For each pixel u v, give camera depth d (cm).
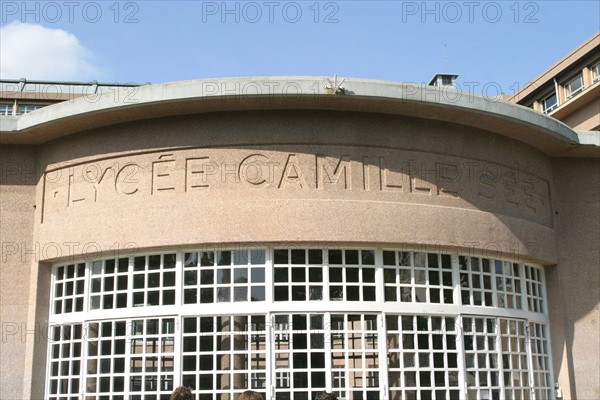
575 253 1515
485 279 1345
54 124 1305
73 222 1300
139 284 1248
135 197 1266
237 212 1218
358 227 1227
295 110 1266
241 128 1259
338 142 1264
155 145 1275
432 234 1270
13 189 1394
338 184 1246
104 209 1280
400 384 1200
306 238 1209
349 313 1202
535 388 1374
